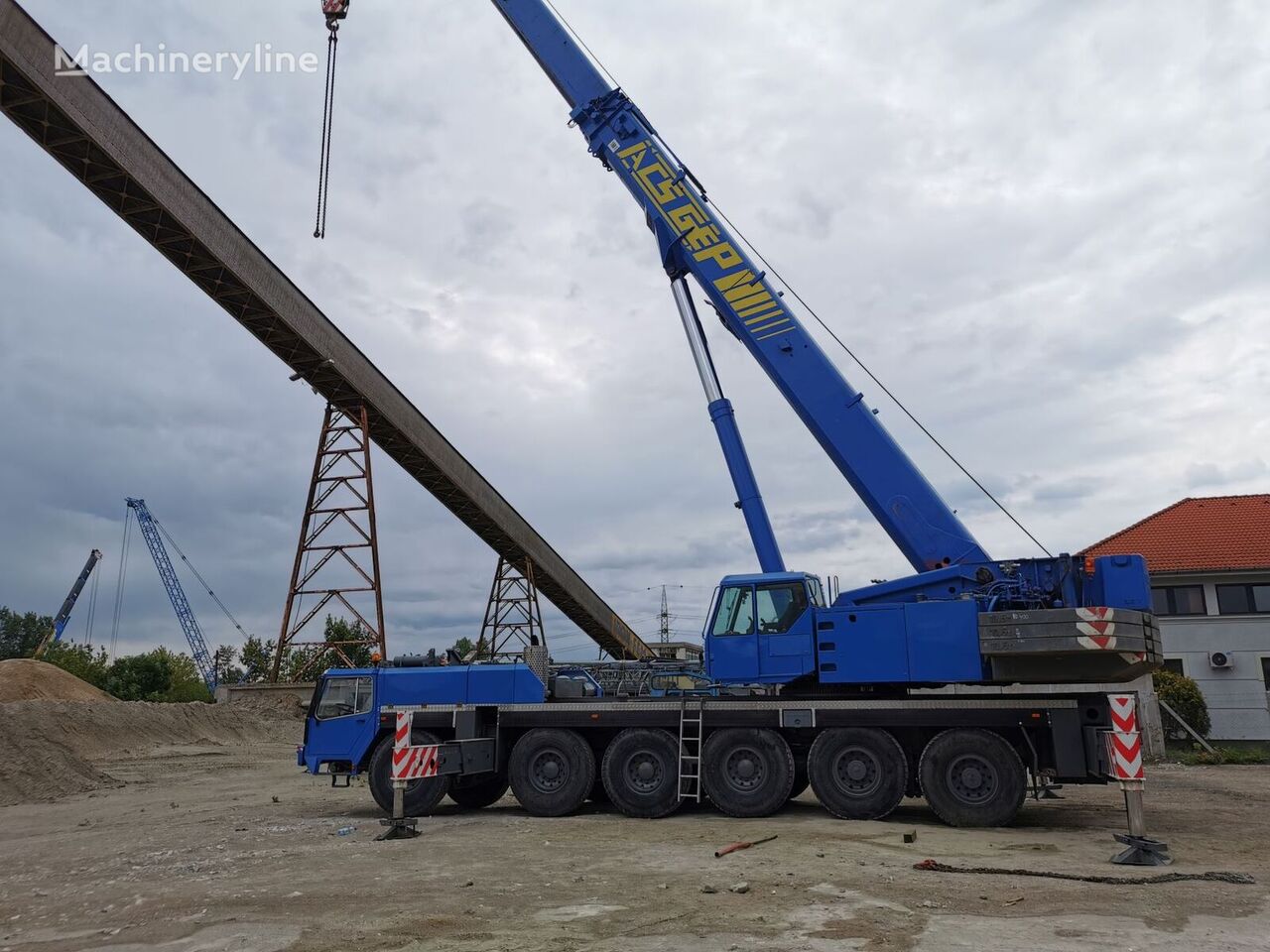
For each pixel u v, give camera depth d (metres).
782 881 8.27
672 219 15.45
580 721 13.95
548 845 10.73
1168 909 7.02
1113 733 9.51
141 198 24.72
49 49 21.44
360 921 7.04
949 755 12.00
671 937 6.36
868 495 13.55
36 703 30.69
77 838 13.46
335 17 23.50
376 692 14.65
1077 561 12.26
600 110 16.28
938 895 7.56
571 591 49.53
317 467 34.62
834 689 13.35
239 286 27.95
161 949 6.45
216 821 14.37
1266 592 25.53
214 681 94.88
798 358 14.23
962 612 12.05
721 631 13.37
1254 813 13.23
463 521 42.44
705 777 13.16
